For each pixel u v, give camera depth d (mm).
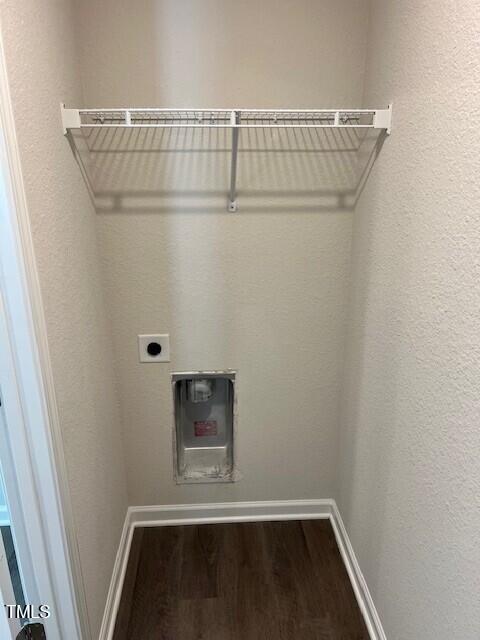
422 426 1083
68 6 1275
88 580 1318
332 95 1468
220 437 2002
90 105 1433
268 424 1877
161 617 1583
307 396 1840
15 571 1604
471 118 842
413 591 1166
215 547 1870
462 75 869
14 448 1019
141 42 1384
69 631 1216
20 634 1150
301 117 1477
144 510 1968
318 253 1645
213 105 1459
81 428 1287
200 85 1438
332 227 1616
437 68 969
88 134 1460
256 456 1927
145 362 1747
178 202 1555
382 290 1332
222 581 1716
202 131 1480
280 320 1725
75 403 1234
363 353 1526
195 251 1617
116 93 1429
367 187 1447
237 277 1659
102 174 1508
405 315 1168
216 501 1995
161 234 1588
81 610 1236
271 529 1961
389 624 1347
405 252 1161
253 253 1632
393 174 1232
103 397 1558
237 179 1542
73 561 1178
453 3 895
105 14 1354
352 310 1646
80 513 1255
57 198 1141
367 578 1549
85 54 1386
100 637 1427
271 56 1419
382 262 1328
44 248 1038
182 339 1728
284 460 1938
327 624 1558
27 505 1067
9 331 938
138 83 1423
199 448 2004
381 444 1371
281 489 1986
